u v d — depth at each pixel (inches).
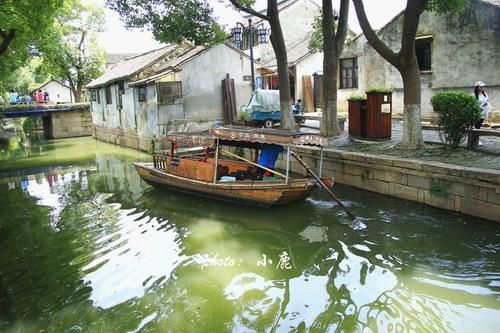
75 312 240.1
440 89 633.6
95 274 285.0
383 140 483.8
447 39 615.8
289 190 365.4
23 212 447.8
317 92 938.1
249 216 381.4
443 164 350.3
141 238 346.6
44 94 1517.0
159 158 496.7
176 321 225.8
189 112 760.3
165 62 841.5
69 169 698.8
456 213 341.1
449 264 268.1
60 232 373.7
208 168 428.1
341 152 443.5
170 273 281.3
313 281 261.1
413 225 329.1
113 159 772.6
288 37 1101.7
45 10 626.2
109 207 442.9
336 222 350.6
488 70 583.8
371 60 708.7
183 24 543.2
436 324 210.1
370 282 253.9
